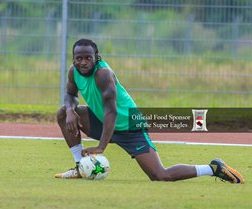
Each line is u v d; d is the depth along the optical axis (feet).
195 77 162.30
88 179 88.84
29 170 102.42
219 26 160.86
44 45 162.40
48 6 161.38
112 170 103.45
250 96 161.79
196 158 119.03
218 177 92.17
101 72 87.25
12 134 141.18
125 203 72.18
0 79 164.25
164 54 161.89
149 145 89.81
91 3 160.97
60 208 69.67
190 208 71.10
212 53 161.68
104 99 87.20
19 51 162.91
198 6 160.56
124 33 161.68
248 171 106.63
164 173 89.04
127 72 162.30
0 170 101.96
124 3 161.27
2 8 161.79
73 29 161.48
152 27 161.38
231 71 161.99
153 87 162.71
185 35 161.38
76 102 91.15
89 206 70.64
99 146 87.92
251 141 140.67
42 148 124.88
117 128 89.15
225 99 161.99
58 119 91.20
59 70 162.61
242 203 74.13
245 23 160.45
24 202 71.92
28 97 164.14
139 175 99.40
